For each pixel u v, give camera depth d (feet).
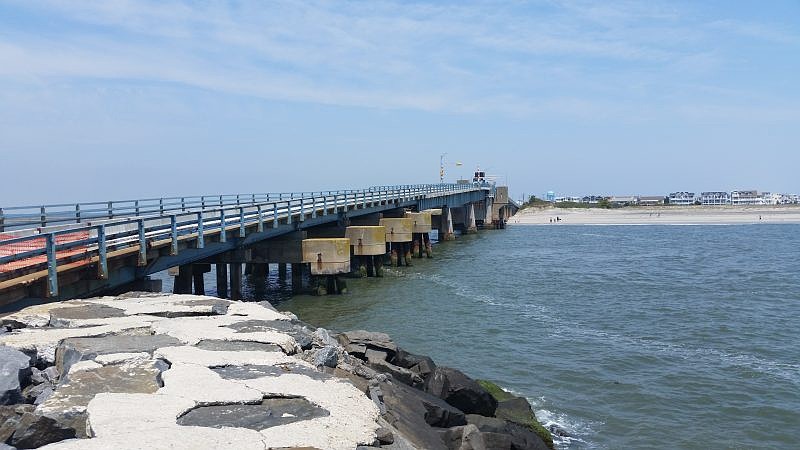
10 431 21.49
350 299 111.04
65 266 49.96
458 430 36.24
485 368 69.26
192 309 44.60
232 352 33.81
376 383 36.11
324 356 36.06
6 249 59.62
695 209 532.73
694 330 89.40
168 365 31.09
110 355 31.24
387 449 24.98
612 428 53.16
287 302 108.17
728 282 140.05
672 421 54.70
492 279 140.77
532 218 463.01
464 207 315.58
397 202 181.88
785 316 99.91
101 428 22.43
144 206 92.99
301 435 23.32
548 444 48.03
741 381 65.26
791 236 295.69
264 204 98.37
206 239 79.00
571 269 162.71
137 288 64.08
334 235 136.56
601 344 80.43
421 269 159.02
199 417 24.58
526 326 90.63
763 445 49.96
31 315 38.68
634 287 131.23
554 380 65.31
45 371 30.66
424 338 82.43
